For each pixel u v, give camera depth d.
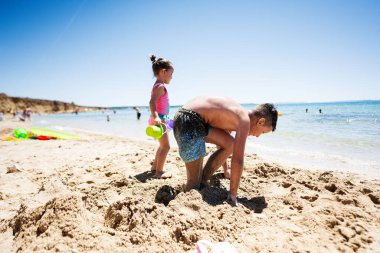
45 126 18.20
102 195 2.46
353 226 1.96
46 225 1.80
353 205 2.39
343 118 19.66
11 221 2.07
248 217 2.08
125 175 3.61
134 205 1.97
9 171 4.01
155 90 3.27
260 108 2.63
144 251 1.60
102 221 1.97
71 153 5.87
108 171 3.88
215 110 2.50
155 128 2.98
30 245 1.67
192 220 1.90
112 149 6.41
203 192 2.43
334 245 1.75
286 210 2.29
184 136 2.51
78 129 16.17
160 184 2.87
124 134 12.31
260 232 1.89
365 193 2.78
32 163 4.77
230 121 2.49
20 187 3.21
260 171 3.46
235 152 2.35
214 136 2.64
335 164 4.99
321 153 6.21
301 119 19.97
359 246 1.76
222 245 1.62
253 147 7.38
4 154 5.82
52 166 4.50
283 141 8.58
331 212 2.19
